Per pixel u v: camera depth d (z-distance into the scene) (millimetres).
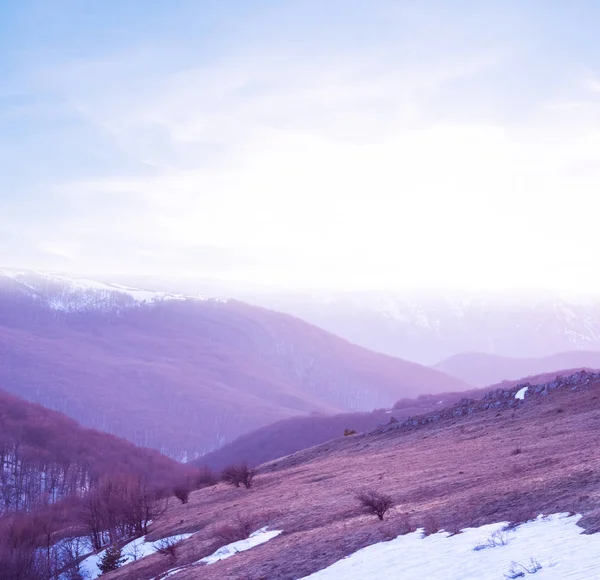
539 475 29906
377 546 26547
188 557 40438
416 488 37156
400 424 75500
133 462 192500
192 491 83562
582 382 60656
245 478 65125
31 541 72250
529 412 57625
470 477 35844
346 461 63594
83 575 58562
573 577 16594
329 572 25219
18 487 146375
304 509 41312
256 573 29141
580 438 39469
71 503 96938
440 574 20203
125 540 62750
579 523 20656
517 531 22109
